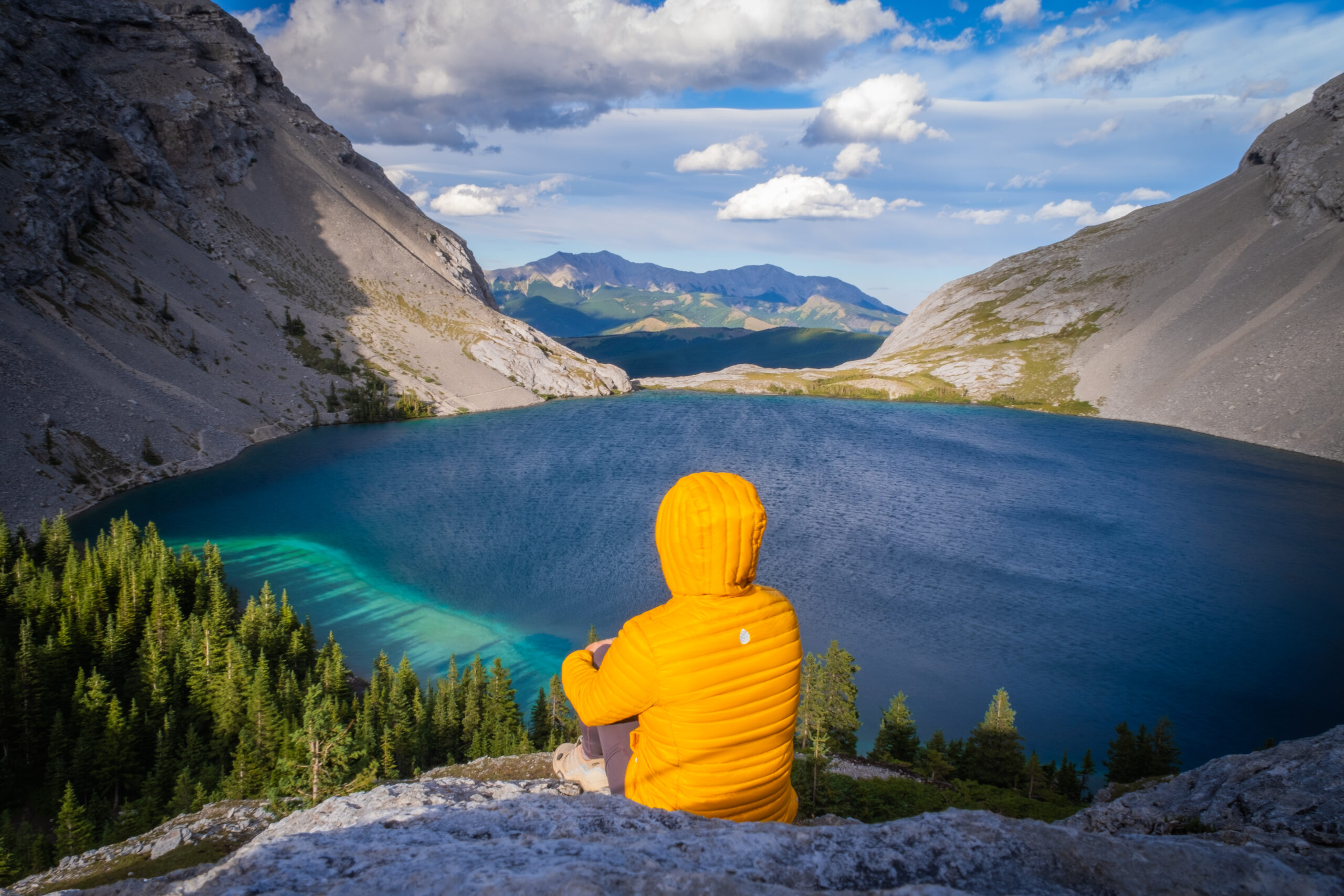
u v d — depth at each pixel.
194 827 28.88
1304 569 116.19
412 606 89.12
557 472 158.25
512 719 56.03
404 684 58.97
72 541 93.62
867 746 67.69
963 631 92.50
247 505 119.81
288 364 188.75
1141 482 165.00
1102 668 84.75
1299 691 81.38
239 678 54.97
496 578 99.06
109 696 53.72
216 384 162.88
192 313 176.38
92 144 183.88
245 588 90.19
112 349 144.88
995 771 55.03
